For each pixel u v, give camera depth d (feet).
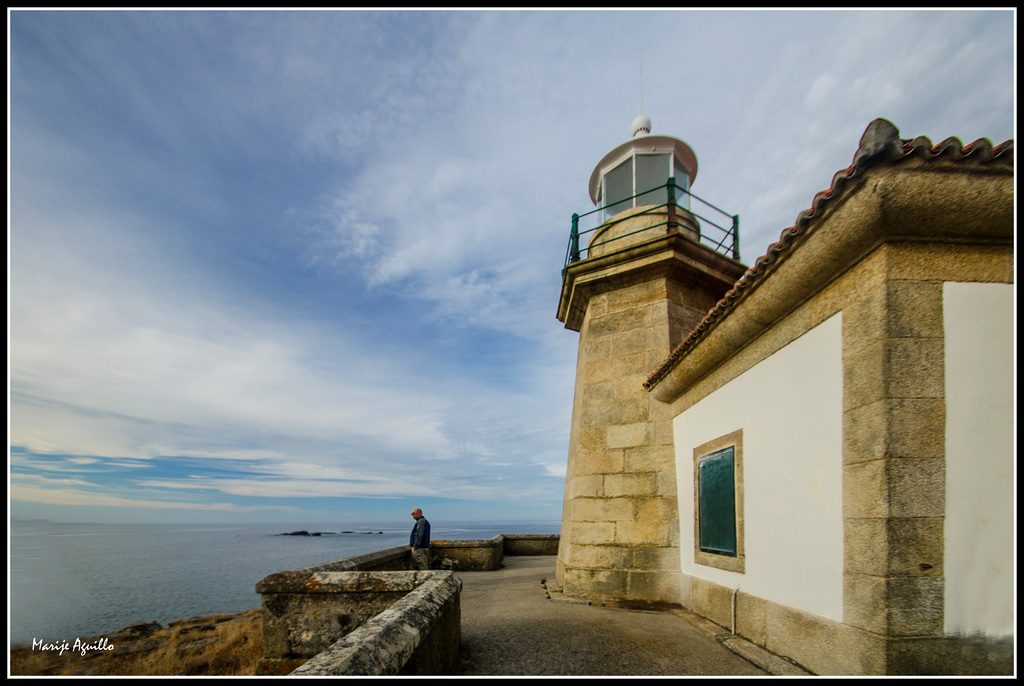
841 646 11.11
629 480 25.70
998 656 9.59
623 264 29.12
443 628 12.51
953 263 11.10
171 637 32.76
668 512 24.14
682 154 36.06
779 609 13.99
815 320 13.42
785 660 13.29
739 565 16.81
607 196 37.37
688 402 23.00
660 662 14.03
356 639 8.61
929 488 10.19
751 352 16.90
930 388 10.57
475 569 40.42
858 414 11.34
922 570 9.89
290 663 15.15
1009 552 10.05
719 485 18.88
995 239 11.07
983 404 10.59
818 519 12.56
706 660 14.20
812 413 13.23
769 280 14.53
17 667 27.40
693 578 21.29
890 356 10.69
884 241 11.16
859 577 10.73
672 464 24.86
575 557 25.80
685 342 20.26
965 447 10.39
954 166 10.07
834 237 11.82
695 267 28.27
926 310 10.89
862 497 10.91
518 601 24.36
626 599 23.62
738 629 16.37
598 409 28.17
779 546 14.30
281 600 15.66
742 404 17.31
